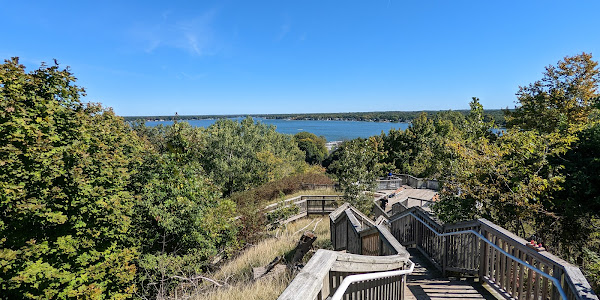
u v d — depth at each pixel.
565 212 7.05
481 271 4.74
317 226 12.68
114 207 7.39
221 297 4.87
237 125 44.28
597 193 6.92
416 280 5.29
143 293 7.95
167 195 9.73
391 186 27.09
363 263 3.14
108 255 7.12
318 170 48.12
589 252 5.41
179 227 9.38
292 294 1.92
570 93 15.26
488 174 7.31
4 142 6.00
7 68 6.62
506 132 8.02
